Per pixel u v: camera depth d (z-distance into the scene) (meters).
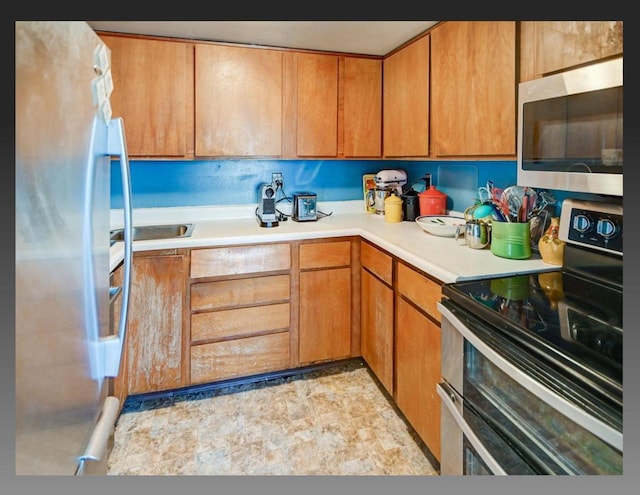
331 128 2.55
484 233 1.72
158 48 2.19
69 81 0.73
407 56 2.29
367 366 2.50
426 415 1.61
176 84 2.23
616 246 1.22
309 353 2.33
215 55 2.29
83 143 0.81
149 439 1.81
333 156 2.58
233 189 2.71
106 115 0.96
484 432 1.06
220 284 2.12
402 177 2.87
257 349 2.23
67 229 0.74
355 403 2.09
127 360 1.99
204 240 2.06
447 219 2.26
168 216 2.56
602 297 1.15
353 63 2.56
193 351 2.11
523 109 1.36
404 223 2.49
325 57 2.50
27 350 0.60
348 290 2.37
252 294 2.19
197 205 2.65
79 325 0.81
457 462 1.22
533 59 1.37
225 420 1.95
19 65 0.56
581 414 0.74
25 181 0.58
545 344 0.86
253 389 2.23
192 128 2.28
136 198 2.51
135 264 1.98
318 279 2.30
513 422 0.96
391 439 1.80
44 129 0.64
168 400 2.12
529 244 1.57
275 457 1.69
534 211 1.64
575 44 1.19
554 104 1.24
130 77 2.15
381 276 2.04
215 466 1.63
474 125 1.71
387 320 1.98
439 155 1.99
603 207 1.27
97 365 0.94
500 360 0.94
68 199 0.74
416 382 1.69
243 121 2.37
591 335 0.90
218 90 2.31
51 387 0.69
